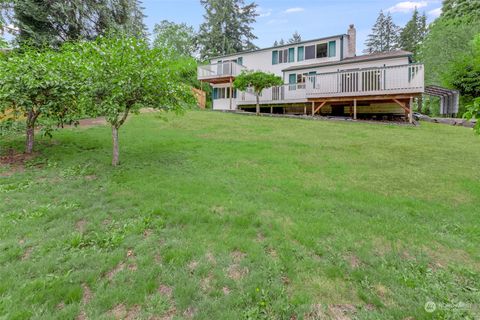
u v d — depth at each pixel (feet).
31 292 7.16
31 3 48.08
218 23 114.32
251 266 8.50
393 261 8.84
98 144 24.39
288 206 12.96
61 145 23.88
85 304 6.86
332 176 17.51
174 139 26.99
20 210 12.07
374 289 7.58
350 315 6.70
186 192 14.32
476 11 84.99
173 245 9.55
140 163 19.48
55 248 9.23
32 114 21.63
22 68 19.49
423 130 34.40
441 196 14.44
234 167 19.03
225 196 13.89
